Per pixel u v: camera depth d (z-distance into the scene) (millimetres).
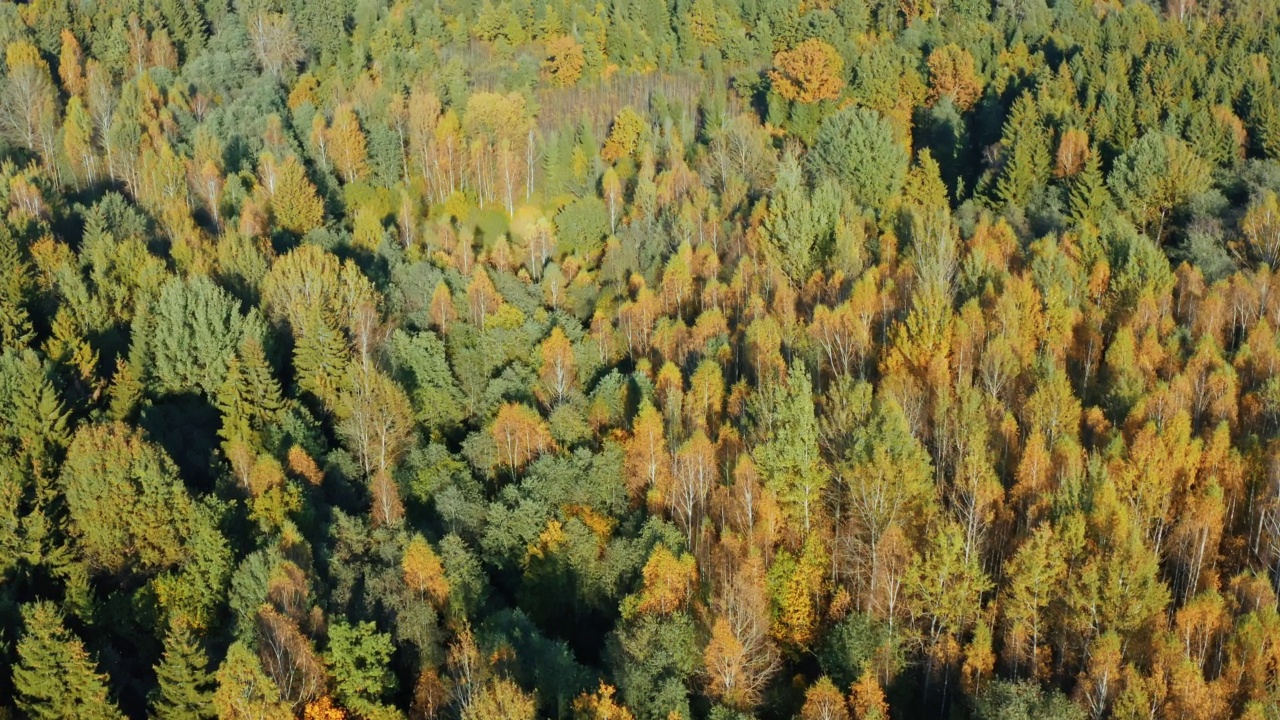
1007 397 82125
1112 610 61438
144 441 71312
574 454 78750
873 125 126625
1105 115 132250
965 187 137750
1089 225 110250
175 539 67438
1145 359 83188
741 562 65812
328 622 59469
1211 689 56000
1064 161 126750
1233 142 126125
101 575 66875
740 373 89062
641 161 136875
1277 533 66438
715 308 95688
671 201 123438
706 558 68188
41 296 90625
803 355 88875
